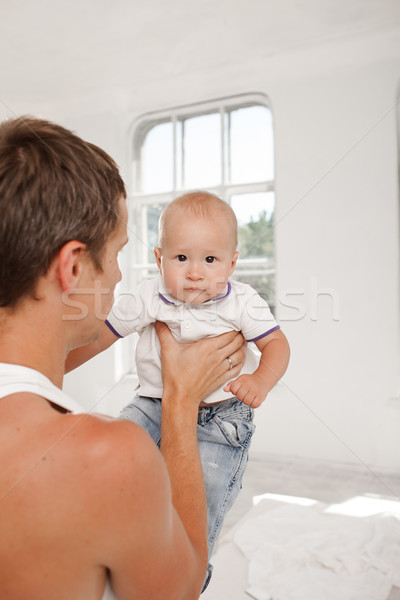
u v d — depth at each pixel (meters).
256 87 3.11
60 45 3.01
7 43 3.00
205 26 2.79
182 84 3.36
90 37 2.92
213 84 3.26
